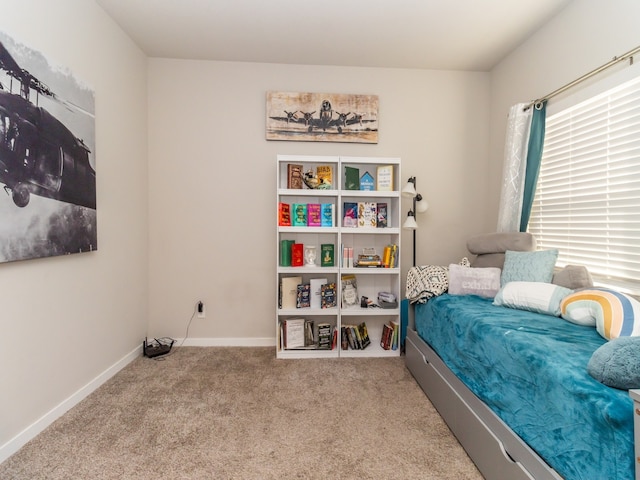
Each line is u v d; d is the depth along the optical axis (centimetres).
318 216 281
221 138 297
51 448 156
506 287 199
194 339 300
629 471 81
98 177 220
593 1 198
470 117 313
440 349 201
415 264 311
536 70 249
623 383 92
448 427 176
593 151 200
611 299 142
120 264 247
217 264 300
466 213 316
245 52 281
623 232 182
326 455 153
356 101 301
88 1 208
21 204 153
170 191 294
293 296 282
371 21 238
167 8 224
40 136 164
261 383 225
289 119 298
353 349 279
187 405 196
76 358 197
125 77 253
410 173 311
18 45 150
